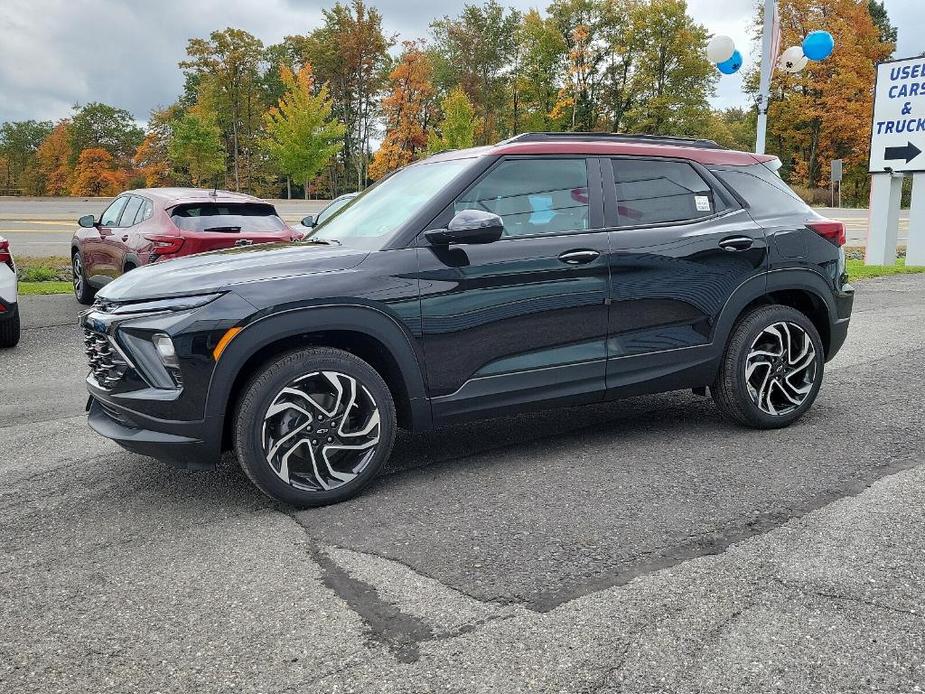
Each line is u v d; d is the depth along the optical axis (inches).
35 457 171.5
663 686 82.8
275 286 133.0
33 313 395.9
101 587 109.4
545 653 89.5
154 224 337.7
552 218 155.9
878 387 215.2
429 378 144.2
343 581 109.3
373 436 141.4
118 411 136.8
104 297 140.3
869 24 2245.3
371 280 137.9
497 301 147.7
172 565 116.0
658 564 111.5
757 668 85.6
